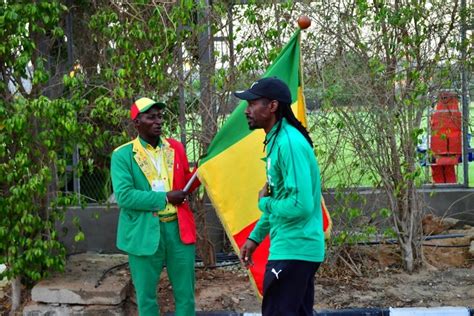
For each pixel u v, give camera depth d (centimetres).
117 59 634
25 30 558
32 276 589
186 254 501
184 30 637
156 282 501
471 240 720
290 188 380
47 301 582
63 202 593
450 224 759
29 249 582
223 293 615
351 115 631
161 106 497
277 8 650
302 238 391
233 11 652
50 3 577
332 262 659
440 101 685
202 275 665
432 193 682
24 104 554
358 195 639
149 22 623
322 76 623
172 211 498
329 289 617
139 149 496
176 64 651
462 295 598
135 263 493
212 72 654
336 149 634
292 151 384
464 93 688
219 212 518
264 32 654
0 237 576
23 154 561
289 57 525
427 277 645
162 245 493
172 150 512
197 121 657
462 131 757
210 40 652
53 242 588
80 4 677
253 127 405
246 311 576
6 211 573
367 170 641
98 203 707
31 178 561
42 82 573
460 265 679
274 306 398
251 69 638
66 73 669
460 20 665
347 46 643
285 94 398
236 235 520
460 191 768
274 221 402
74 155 714
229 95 656
